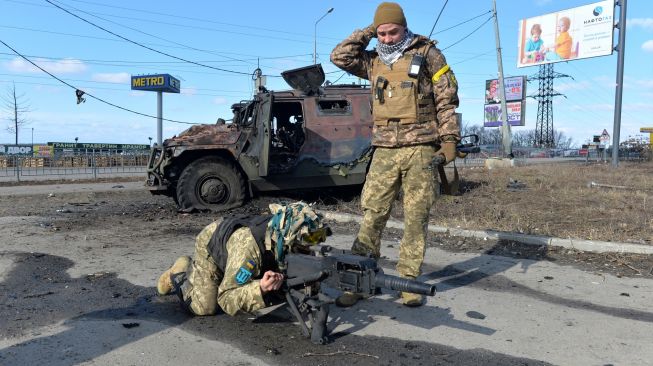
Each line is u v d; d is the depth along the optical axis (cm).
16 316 357
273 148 904
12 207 962
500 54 2328
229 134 866
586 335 323
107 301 390
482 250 559
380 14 356
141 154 2219
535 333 326
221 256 326
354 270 282
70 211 894
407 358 289
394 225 685
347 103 895
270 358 288
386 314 361
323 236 312
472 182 1151
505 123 2334
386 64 368
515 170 1645
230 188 862
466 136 411
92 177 1884
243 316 354
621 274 462
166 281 387
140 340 314
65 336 321
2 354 293
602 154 3538
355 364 281
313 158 862
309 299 303
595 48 2944
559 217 711
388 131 367
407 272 371
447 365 280
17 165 1728
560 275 461
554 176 1366
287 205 315
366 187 378
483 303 386
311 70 834
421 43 365
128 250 569
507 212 755
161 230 696
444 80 355
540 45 3212
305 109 866
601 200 884
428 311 367
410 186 365
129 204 1008
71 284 437
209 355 292
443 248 571
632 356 292
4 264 505
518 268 486
